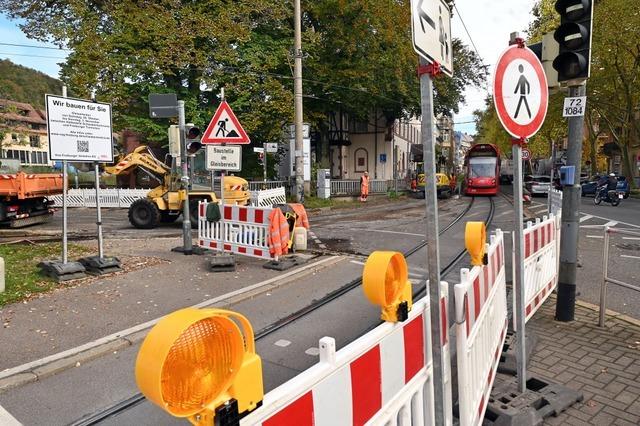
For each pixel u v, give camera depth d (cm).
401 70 2717
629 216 1827
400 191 3541
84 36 2172
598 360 463
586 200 2927
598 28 2420
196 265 883
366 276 215
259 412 142
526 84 369
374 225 1569
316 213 2095
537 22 3073
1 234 1367
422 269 868
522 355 385
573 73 529
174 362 123
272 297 695
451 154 5922
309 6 2630
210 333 133
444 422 249
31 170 3847
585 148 5384
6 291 672
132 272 817
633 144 3528
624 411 372
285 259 912
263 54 2473
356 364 188
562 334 534
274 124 2580
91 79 2173
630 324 565
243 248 932
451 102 3531
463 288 267
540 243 621
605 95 3228
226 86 2355
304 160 2370
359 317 601
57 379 430
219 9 2331
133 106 2472
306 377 161
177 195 1534
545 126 3869
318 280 798
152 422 358
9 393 403
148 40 2253
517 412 351
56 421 359
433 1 238
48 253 988
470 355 288
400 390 221
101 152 795
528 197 2553
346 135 4131
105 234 1384
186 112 2359
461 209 2159
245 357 143
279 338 531
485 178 3164
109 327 550
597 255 1008
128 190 2520
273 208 897
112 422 358
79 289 704
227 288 724
